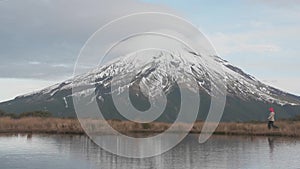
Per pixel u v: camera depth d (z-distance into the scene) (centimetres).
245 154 2000
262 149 2231
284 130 3291
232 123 3697
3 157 1866
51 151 2108
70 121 3838
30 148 2258
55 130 3625
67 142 2631
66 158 1848
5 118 4084
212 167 1600
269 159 1814
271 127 3359
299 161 1745
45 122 3875
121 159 1836
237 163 1697
